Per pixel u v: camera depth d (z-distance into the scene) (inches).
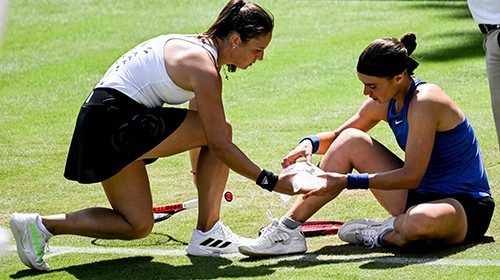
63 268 622.2
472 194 616.1
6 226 731.4
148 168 911.7
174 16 1861.5
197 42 601.9
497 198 744.3
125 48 1600.6
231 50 601.3
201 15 1859.0
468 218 612.7
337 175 592.4
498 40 672.4
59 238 698.2
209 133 589.6
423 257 601.3
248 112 1144.8
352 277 564.1
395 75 596.7
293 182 590.9
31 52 1588.3
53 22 1839.3
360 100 1179.3
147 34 1707.7
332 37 1616.6
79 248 670.5
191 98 610.9
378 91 603.2
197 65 589.6
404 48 599.2
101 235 621.6
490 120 1021.8
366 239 631.8
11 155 992.9
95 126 596.1
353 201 759.7
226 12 600.4
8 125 1141.1
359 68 602.2
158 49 602.2
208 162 625.9
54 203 805.2
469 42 1514.5
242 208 756.0
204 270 600.4
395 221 610.5
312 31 1676.9
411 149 597.0
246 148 973.8
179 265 616.1
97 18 1865.2
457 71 1305.4
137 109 598.2
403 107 609.9
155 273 598.5
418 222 593.0
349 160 631.2
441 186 616.1
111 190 618.8
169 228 713.6
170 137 602.9
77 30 1759.4
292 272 582.6
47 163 954.1
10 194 839.7
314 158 912.9
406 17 1786.4
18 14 1913.1
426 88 604.7
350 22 1754.4
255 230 698.2
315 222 695.7
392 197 634.2
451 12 1820.9
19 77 1412.4
